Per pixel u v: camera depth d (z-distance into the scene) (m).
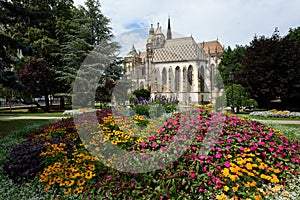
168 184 3.10
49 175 3.67
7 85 8.53
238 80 20.61
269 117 14.22
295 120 12.77
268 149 3.82
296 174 3.56
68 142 4.98
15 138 7.29
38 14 9.59
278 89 18.42
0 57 8.86
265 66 19.20
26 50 8.94
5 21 9.34
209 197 3.04
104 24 21.61
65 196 3.35
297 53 18.75
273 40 20.41
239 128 4.24
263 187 3.29
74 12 22.66
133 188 3.20
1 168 4.48
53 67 20.52
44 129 6.72
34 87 19.67
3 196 3.51
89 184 3.46
